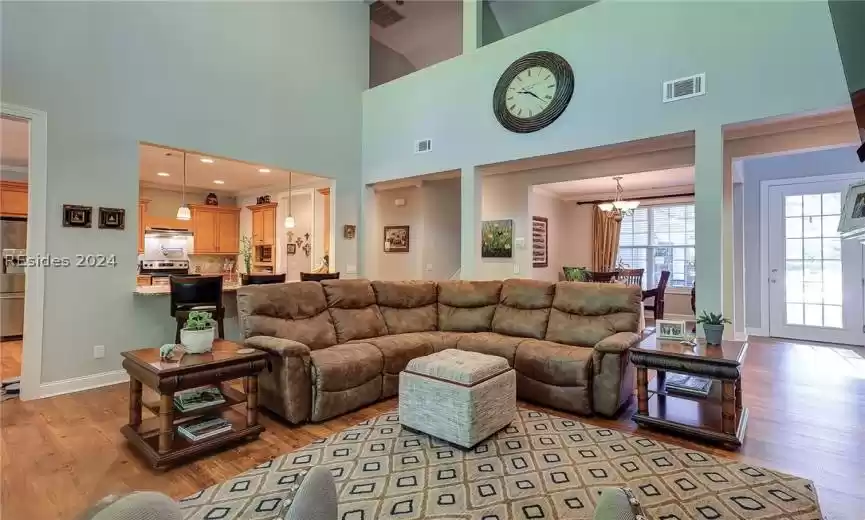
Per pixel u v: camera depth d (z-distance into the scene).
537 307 4.00
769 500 2.02
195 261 8.75
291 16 5.54
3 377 3.98
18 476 2.24
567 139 4.54
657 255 8.09
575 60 4.49
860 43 2.33
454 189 7.85
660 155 5.07
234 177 7.34
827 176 5.79
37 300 3.49
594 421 3.03
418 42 7.96
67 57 3.63
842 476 2.24
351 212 6.36
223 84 4.81
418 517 1.89
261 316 3.35
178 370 2.33
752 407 3.25
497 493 2.07
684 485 2.15
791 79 3.34
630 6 4.13
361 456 2.47
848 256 5.65
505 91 4.96
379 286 4.31
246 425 2.71
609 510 0.88
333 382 3.06
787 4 3.36
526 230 6.48
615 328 3.53
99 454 2.48
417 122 5.86
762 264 6.27
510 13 6.84
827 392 3.61
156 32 4.24
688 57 3.81
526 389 3.42
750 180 6.35
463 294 4.39
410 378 2.79
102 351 3.83
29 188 3.45
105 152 3.86
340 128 6.18
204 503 1.99
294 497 0.99
